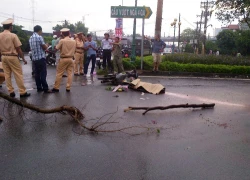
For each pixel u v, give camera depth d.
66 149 4.21
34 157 3.93
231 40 50.44
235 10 18.97
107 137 4.72
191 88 9.73
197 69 13.72
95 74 12.28
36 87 8.95
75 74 11.81
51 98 7.41
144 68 13.67
